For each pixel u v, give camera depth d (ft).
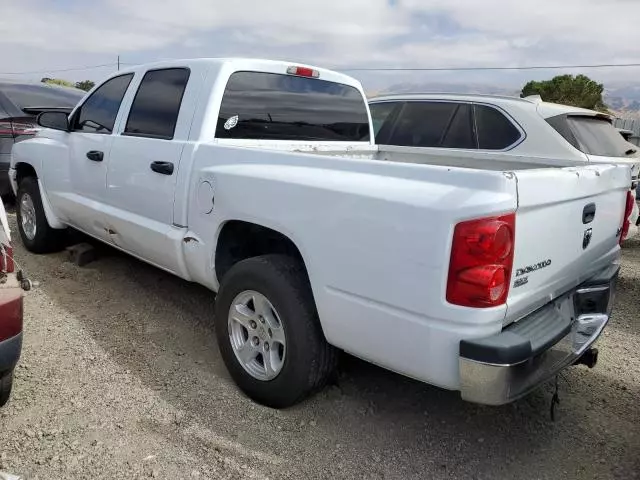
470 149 21.17
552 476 9.44
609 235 11.19
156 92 13.92
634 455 10.08
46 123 17.26
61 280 17.04
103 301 15.64
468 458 9.78
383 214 8.43
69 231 19.49
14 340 9.02
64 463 8.95
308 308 10.02
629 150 21.65
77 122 16.99
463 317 7.79
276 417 10.57
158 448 9.47
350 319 9.11
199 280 12.59
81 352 12.55
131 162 13.93
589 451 10.16
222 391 11.35
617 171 10.93
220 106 12.52
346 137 15.67
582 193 9.46
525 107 20.45
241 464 9.23
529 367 8.42
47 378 11.36
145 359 12.46
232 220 11.21
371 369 12.53
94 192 15.74
